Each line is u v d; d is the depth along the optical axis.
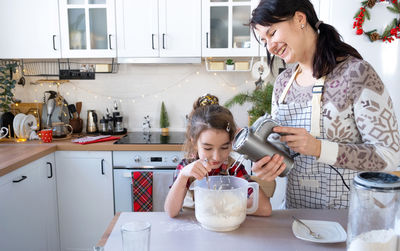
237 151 0.95
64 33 2.52
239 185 1.04
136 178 2.29
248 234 0.95
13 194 1.83
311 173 1.14
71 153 2.35
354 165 0.95
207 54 2.50
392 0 2.15
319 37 1.07
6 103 2.64
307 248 0.87
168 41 2.50
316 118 1.09
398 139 0.97
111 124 2.79
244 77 2.84
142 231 0.77
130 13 2.49
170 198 1.08
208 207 0.95
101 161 2.34
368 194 0.72
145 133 2.83
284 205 1.29
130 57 2.53
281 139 0.96
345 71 1.04
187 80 2.87
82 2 2.51
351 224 0.77
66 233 2.42
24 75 2.83
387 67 2.22
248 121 2.70
